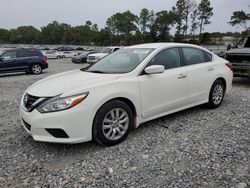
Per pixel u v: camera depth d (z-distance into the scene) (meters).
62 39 108.88
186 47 5.05
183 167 3.16
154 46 4.68
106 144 3.72
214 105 5.59
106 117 3.66
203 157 3.40
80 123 3.42
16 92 8.38
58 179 2.97
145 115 4.17
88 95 3.48
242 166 3.16
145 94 4.09
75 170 3.16
